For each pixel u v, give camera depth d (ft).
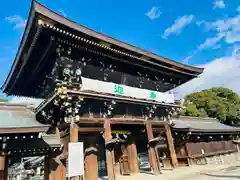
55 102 43.83
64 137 47.32
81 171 35.19
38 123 47.01
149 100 60.59
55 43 43.01
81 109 47.50
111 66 55.52
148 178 49.32
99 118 49.65
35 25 38.29
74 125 43.68
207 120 110.52
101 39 45.96
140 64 59.31
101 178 62.69
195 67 72.38
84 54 49.42
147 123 61.05
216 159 83.56
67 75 46.65
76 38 42.73
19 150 39.40
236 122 153.89
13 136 37.09
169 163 67.62
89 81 46.83
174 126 75.97
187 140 74.38
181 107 71.10
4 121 42.14
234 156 96.53
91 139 51.49
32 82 63.10
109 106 50.57
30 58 49.32
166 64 63.52
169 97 67.97
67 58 46.91
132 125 60.13
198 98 165.89
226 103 158.30
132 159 59.26
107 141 48.42
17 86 65.26
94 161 49.11
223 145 94.12
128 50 51.98
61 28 39.91
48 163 46.62
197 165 71.72
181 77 74.79
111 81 58.08
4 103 50.39
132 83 63.82
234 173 48.08
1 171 35.65
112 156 48.21
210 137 86.33
